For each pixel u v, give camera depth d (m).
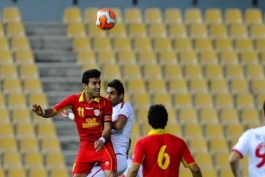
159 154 29.03
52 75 60.88
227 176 55.44
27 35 64.12
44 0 65.88
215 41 66.62
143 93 60.00
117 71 61.75
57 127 56.25
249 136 27.19
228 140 58.25
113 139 33.44
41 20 65.75
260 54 66.50
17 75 60.09
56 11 66.06
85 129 32.06
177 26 66.94
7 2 65.62
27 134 55.53
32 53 61.91
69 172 53.53
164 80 61.75
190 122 59.22
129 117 33.44
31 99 58.00
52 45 63.31
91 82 31.61
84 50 63.28
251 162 27.23
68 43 63.66
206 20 68.31
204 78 63.12
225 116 60.53
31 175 52.56
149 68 62.59
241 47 66.94
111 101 33.16
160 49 65.00
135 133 56.31
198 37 66.75
